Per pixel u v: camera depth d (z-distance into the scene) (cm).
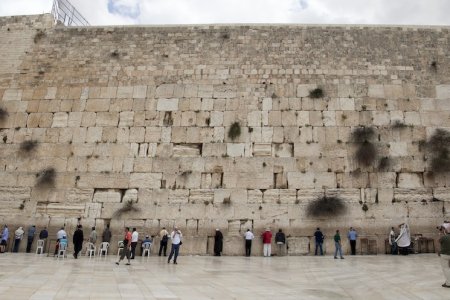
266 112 2105
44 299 788
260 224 1928
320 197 1948
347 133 2047
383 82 2134
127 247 1548
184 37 2284
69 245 1958
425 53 2192
